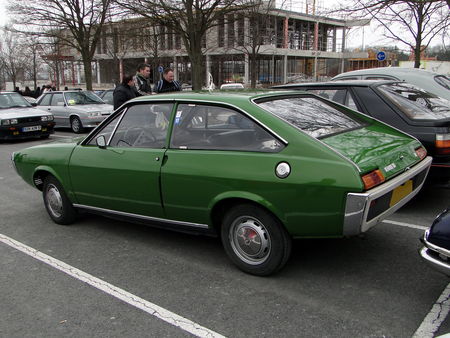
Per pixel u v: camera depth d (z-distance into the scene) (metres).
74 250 4.42
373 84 5.52
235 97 3.76
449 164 4.75
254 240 3.54
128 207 4.32
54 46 25.56
